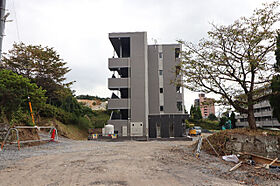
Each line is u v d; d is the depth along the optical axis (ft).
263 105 141.18
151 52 89.81
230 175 20.56
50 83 77.77
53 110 77.20
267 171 22.85
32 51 72.54
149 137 76.43
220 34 33.50
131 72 82.38
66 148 38.37
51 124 70.38
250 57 30.32
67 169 20.06
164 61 89.10
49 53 77.36
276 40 30.66
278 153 28.96
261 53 31.58
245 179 19.29
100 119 119.24
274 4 30.99
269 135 30.22
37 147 38.60
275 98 39.86
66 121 85.40
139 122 79.41
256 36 30.96
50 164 22.49
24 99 45.01
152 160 26.05
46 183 15.52
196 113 178.60
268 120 133.59
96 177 17.16
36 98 48.91
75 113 95.96
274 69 30.96
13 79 42.11
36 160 24.91
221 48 34.01
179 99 86.94
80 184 15.30
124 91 92.02
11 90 35.50
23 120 44.14
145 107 80.23
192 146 41.65
